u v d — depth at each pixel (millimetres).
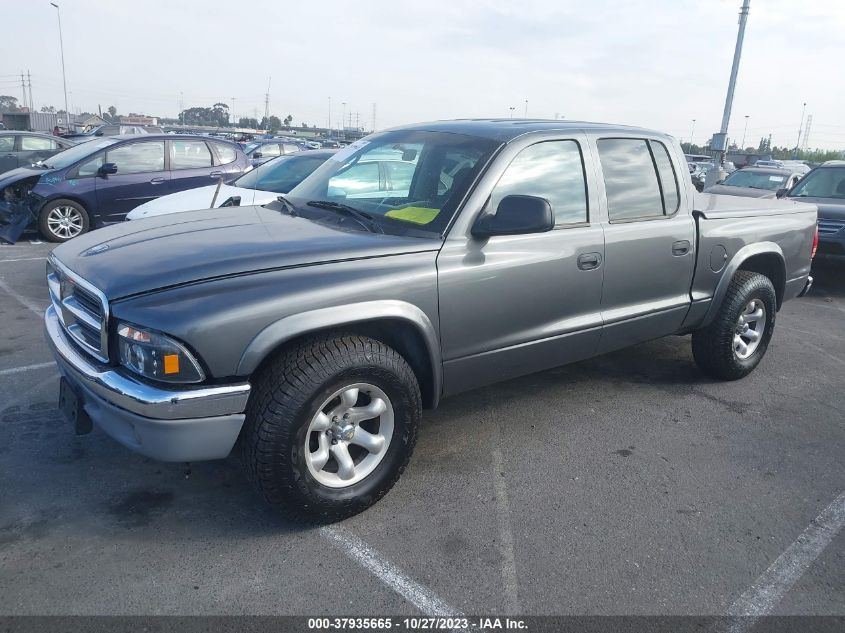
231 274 2771
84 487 3287
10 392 4355
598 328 3947
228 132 55875
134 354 2637
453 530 3049
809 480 3621
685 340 6031
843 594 2730
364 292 2934
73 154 10344
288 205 3936
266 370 2826
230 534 2963
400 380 3078
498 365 3568
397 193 3682
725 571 2840
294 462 2820
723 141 18953
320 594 2609
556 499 3338
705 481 3570
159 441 2643
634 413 4402
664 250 4207
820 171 9727
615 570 2814
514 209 3174
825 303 7906
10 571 2666
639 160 4191
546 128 3789
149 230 3432
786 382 5086
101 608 2484
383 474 3156
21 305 6430
